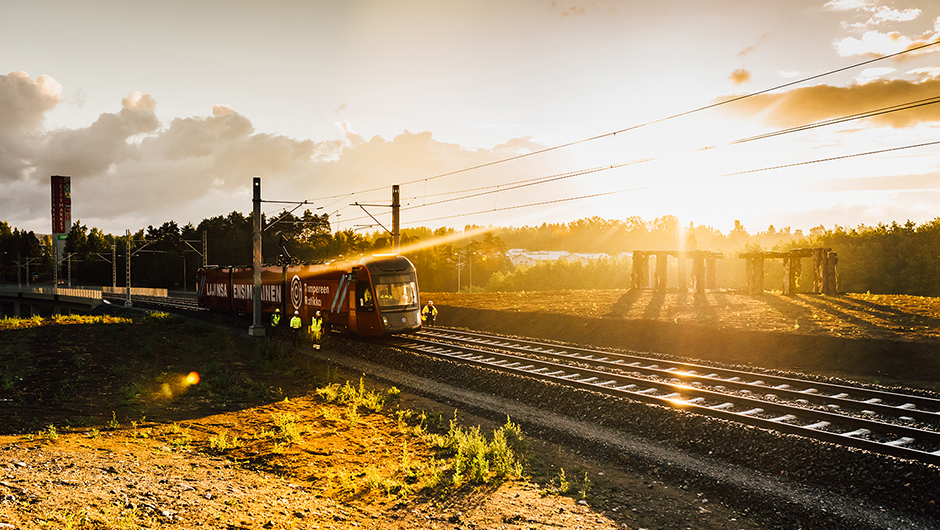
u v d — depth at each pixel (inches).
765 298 1475.1
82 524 224.8
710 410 487.2
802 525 318.0
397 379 700.0
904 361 725.3
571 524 307.0
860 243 2935.5
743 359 855.7
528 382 608.7
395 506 323.3
